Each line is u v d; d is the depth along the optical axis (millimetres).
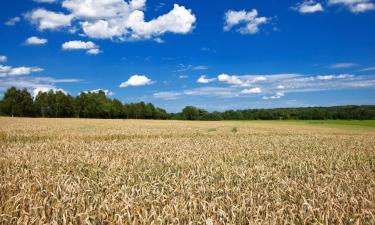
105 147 19141
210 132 36781
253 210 6738
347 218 6516
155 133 33375
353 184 9664
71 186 8141
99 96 117875
